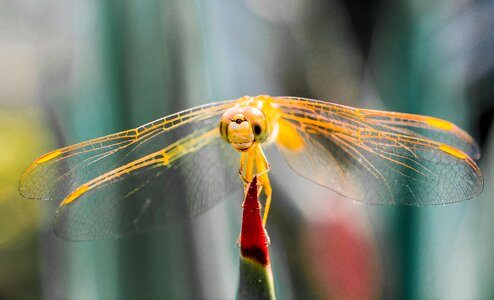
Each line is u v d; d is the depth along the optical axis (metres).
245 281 0.18
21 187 0.20
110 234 0.21
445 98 0.24
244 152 0.20
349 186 0.21
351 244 0.25
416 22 0.25
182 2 0.22
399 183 0.21
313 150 0.21
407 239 0.24
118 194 0.21
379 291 0.25
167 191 0.21
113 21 0.22
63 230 0.21
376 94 0.26
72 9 0.23
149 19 0.22
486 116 0.25
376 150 0.21
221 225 0.23
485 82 0.25
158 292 0.23
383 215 0.25
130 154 0.21
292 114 0.21
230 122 0.20
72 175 0.20
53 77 0.25
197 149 0.21
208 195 0.21
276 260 0.26
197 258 0.23
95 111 0.22
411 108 0.25
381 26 0.26
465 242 0.24
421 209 0.24
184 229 0.23
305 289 0.26
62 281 0.25
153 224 0.21
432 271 0.24
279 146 0.22
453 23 0.24
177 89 0.22
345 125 0.21
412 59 0.25
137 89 0.22
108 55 0.22
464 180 0.20
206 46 0.23
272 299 0.18
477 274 0.24
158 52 0.22
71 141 0.23
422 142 0.20
